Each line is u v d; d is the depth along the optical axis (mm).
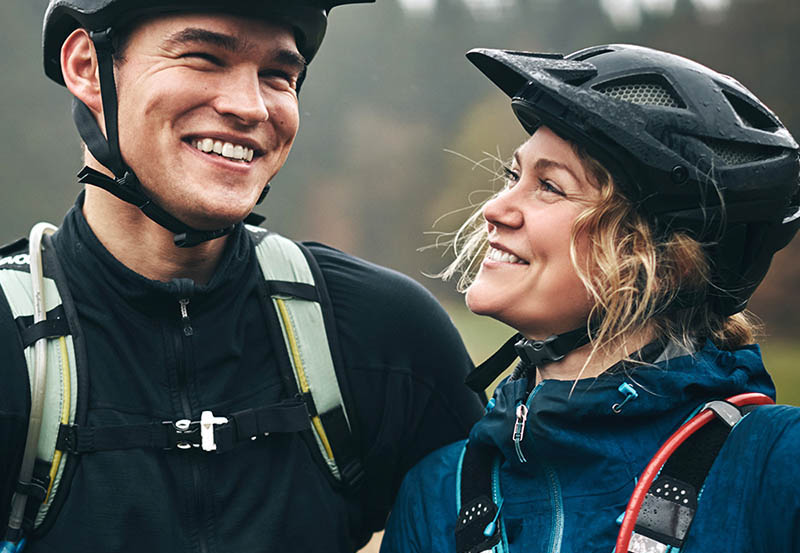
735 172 1681
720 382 1646
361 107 47656
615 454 1633
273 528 1859
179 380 1895
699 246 1691
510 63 1719
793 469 1455
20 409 1783
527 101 1724
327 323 2029
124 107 1822
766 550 1468
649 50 1755
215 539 1830
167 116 1792
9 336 1809
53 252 1923
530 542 1667
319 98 48125
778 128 1778
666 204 1678
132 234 1902
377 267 2186
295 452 1932
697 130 1667
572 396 1658
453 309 32094
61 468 1781
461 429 2211
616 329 1709
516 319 1762
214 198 1813
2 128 41094
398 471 2172
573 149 1694
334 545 1945
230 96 1795
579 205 1692
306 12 1865
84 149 2010
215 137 1815
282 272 2037
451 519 1808
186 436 1837
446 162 43500
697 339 1765
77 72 1911
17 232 38938
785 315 28547
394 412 2090
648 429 1647
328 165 45656
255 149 1867
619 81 1702
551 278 1717
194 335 1907
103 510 1775
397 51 49656
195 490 1836
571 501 1654
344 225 42344
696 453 1570
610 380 1660
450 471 1878
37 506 1775
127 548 1777
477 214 2010
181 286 1869
